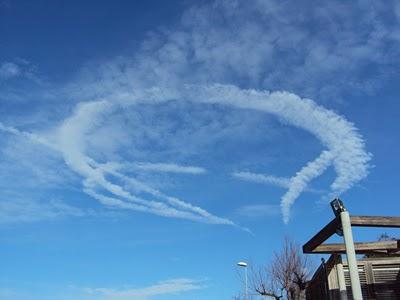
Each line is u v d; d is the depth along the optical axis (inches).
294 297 1227.2
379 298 733.3
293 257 1363.2
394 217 569.3
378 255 772.6
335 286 733.3
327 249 669.3
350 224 548.1
